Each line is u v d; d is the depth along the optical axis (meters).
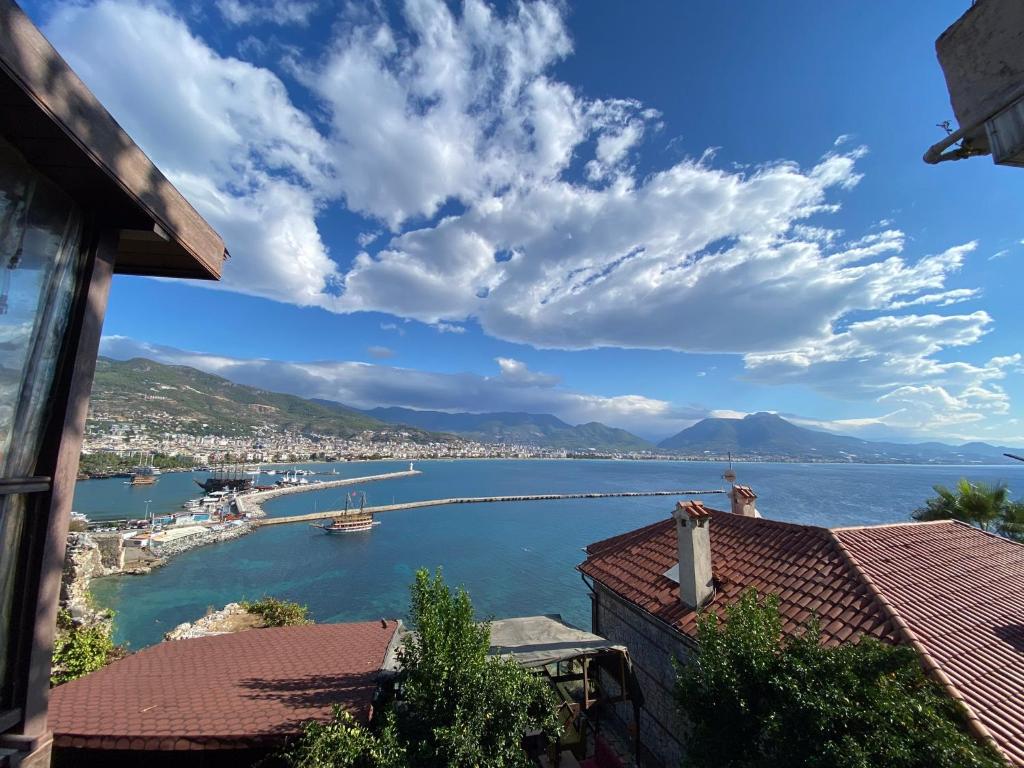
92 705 8.89
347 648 12.17
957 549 13.95
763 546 14.22
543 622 13.95
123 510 98.06
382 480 196.12
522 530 90.12
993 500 23.88
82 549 21.20
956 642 9.37
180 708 8.69
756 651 7.52
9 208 3.03
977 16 5.32
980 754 5.93
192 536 72.38
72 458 3.54
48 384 3.43
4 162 2.98
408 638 8.85
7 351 3.09
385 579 56.25
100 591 47.34
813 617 8.25
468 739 7.06
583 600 49.12
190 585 50.75
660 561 15.53
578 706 12.83
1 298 3.03
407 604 47.91
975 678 8.35
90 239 3.73
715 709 7.60
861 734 6.06
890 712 6.12
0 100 2.67
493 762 7.18
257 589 50.78
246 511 95.56
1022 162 5.23
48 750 3.35
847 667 6.77
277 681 9.99
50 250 3.37
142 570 54.78
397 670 10.24
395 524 94.88
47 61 2.70
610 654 12.25
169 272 4.87
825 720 6.07
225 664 11.18
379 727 7.85
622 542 17.92
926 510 26.48
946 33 5.74
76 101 2.92
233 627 23.88
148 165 3.68
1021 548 14.74
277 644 12.73
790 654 7.35
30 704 3.21
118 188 3.46
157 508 101.62
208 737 7.71
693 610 12.52
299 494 139.00
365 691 9.25
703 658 8.04
